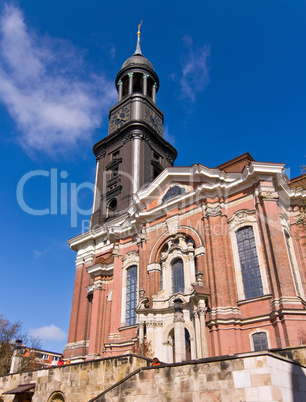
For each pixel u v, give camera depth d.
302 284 28.20
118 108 59.22
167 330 29.00
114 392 15.72
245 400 12.77
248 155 35.75
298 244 29.80
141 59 63.44
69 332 44.38
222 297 27.16
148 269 33.25
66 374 21.02
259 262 27.73
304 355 17.97
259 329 25.28
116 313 35.25
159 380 14.80
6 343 50.09
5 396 23.98
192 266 30.41
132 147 52.59
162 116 61.12
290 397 13.13
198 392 13.75
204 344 25.58
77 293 46.78
